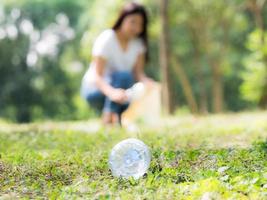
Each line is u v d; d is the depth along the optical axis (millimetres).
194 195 3652
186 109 31594
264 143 5391
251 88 17125
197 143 6109
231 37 28625
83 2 35375
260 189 3717
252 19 28328
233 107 31531
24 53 36594
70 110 36469
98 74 8906
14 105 35906
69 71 37031
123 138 6738
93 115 34000
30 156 5215
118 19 8953
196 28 23500
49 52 37312
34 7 36875
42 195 3852
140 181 3994
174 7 21781
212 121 10016
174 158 4793
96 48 8922
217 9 22797
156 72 30234
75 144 6336
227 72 25984
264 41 16578
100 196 3631
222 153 4898
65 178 4309
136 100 9578
